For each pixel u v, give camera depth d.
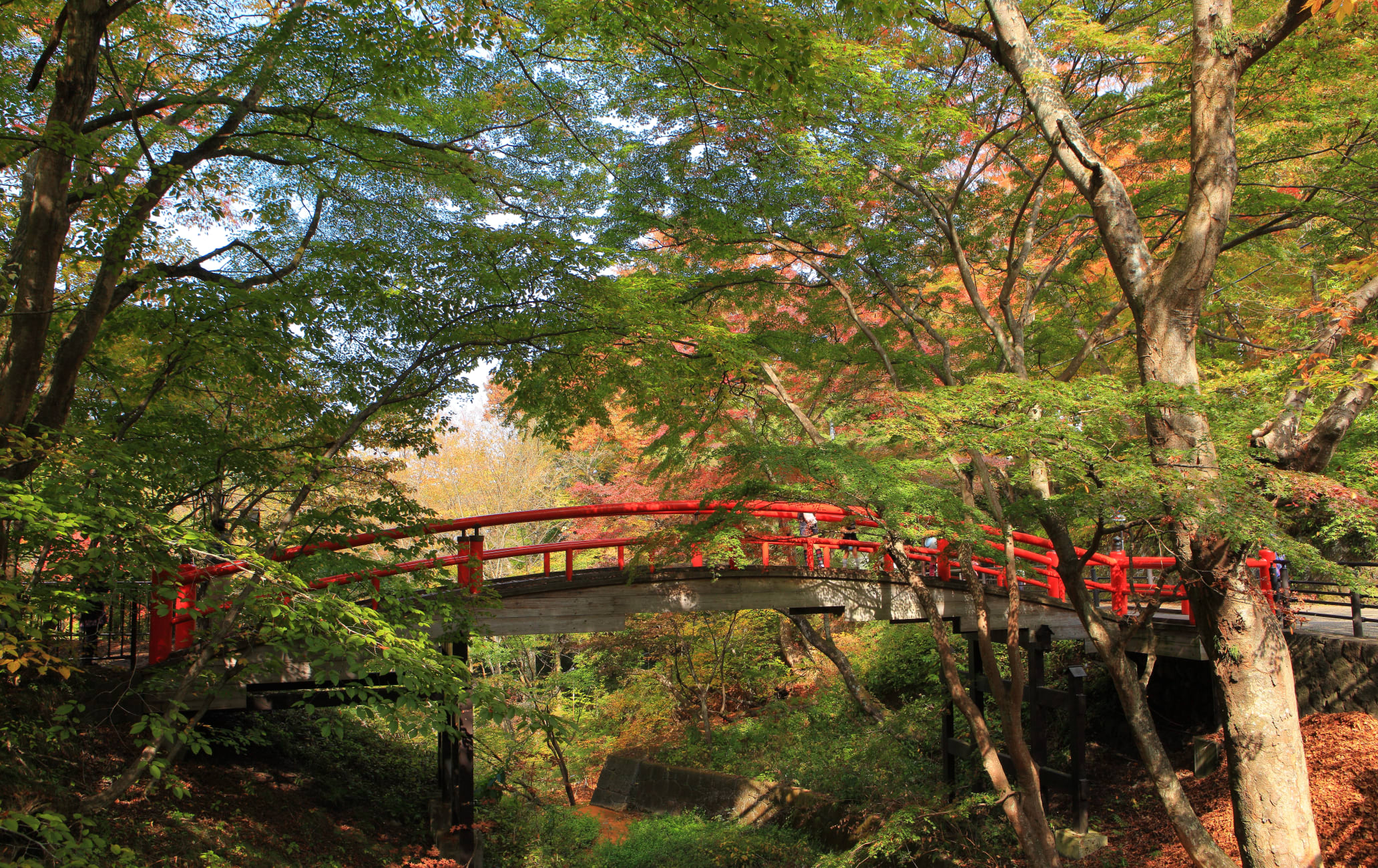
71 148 5.55
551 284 7.57
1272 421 7.39
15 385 5.48
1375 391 6.62
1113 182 7.79
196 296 6.62
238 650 7.44
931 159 9.18
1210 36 7.35
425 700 6.17
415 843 9.30
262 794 8.39
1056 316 12.00
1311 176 9.46
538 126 8.57
